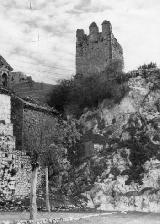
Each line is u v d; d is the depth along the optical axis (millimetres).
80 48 71000
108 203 44156
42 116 50438
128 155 48562
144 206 42500
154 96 55000
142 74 57938
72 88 59438
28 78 72500
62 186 47125
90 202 44875
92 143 52094
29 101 51312
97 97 56938
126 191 44750
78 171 49250
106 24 69125
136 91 55781
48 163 47406
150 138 49719
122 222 31766
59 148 50281
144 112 53500
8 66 52562
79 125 55312
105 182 46312
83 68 69812
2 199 38656
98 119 55000
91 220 32219
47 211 37250
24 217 30797
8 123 43531
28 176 42750
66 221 30766
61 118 54438
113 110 55000
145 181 45062
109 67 60469
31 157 43469
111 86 57031
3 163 39844
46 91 68875
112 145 51031
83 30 71812
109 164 48469
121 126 52938
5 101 44625
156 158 47094
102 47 68688
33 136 48062
